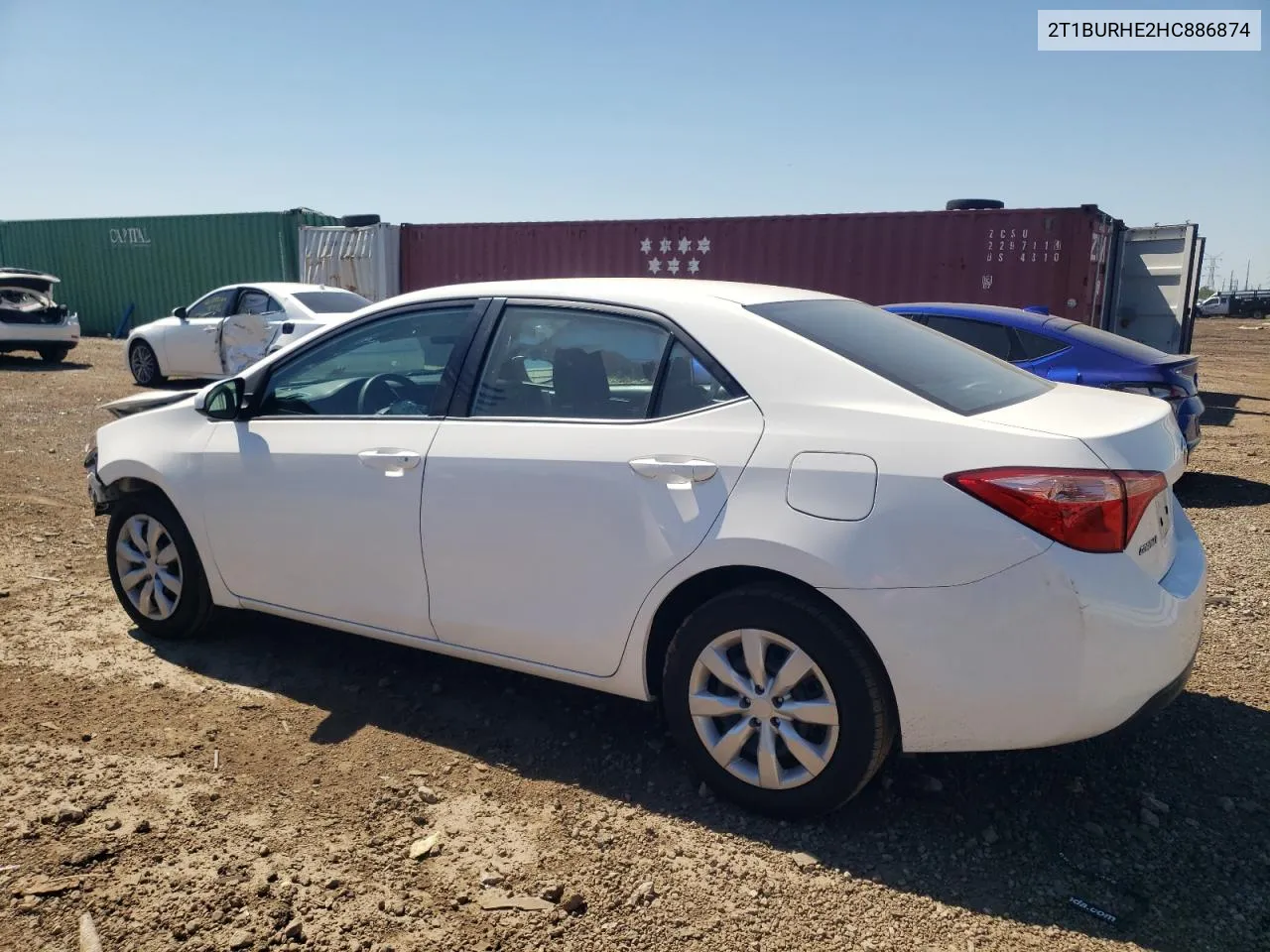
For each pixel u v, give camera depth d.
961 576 2.66
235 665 4.19
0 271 17.58
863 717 2.81
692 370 3.16
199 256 23.58
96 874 2.71
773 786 2.98
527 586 3.32
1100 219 12.79
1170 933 2.54
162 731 3.57
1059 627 2.61
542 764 3.41
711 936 2.53
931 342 3.58
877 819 3.05
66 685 3.93
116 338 24.41
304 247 17.27
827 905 2.65
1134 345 7.89
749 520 2.88
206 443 4.11
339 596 3.80
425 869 2.79
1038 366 7.75
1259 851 2.90
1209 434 11.54
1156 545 2.89
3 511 6.63
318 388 3.99
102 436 4.55
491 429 3.42
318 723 3.68
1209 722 3.69
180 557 4.26
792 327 3.17
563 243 15.17
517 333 3.53
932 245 13.07
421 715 3.77
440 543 3.48
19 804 3.03
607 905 2.64
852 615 2.76
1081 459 2.66
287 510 3.85
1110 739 3.55
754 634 2.94
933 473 2.71
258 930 2.50
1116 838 2.97
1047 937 2.53
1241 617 4.79
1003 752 3.46
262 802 3.10
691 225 14.35
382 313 3.87
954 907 2.64
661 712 3.81
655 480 3.05
